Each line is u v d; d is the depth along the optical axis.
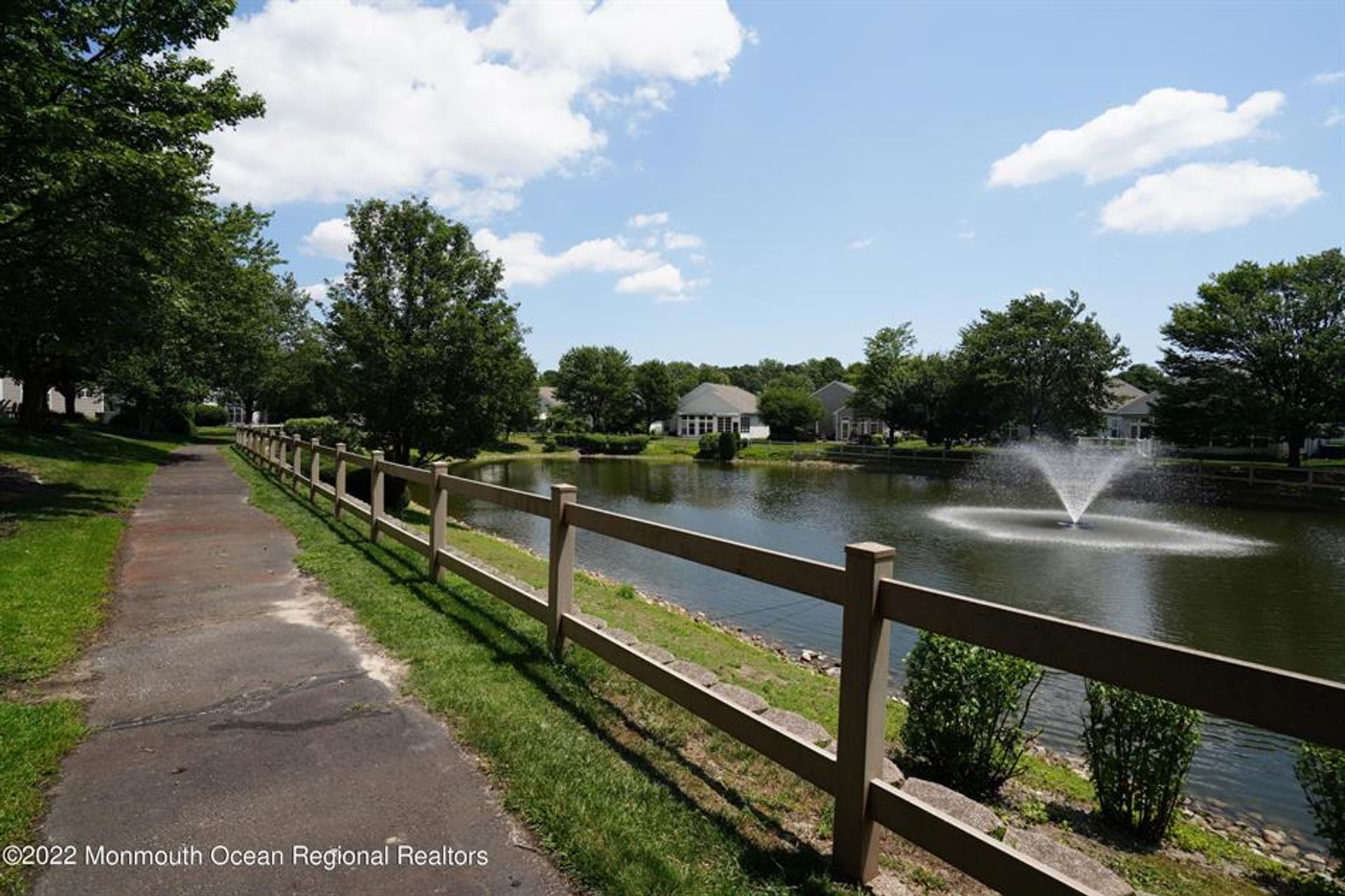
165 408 31.88
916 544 16.36
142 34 9.70
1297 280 29.08
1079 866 2.71
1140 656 1.63
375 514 7.67
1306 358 28.11
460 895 2.14
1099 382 39.25
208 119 9.95
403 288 15.91
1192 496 26.91
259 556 7.07
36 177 8.66
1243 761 5.75
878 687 2.21
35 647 4.16
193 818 2.52
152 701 3.55
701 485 31.39
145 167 8.71
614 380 70.00
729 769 3.13
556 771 2.87
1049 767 5.02
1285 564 14.30
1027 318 39.75
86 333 10.61
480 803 2.65
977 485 31.28
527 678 3.90
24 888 2.12
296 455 12.70
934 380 44.81
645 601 9.54
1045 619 1.80
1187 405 31.91
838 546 16.22
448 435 15.61
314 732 3.21
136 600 5.44
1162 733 3.72
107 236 9.61
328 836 2.42
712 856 2.38
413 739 3.16
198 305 19.05
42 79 8.38
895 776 3.19
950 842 1.95
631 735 3.34
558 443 58.34
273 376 41.62
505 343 16.27
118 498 11.18
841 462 45.81
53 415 26.16
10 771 2.75
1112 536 17.67
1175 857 3.68
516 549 12.64
